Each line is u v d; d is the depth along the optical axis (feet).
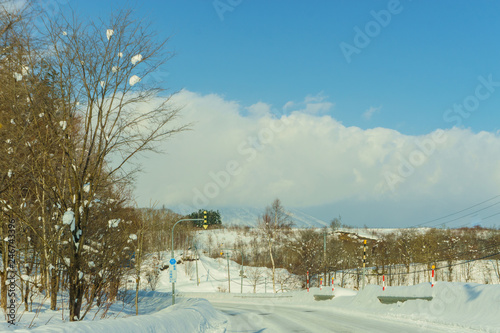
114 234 62.08
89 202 41.19
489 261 272.10
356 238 260.01
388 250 251.39
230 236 481.46
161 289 251.19
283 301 145.48
